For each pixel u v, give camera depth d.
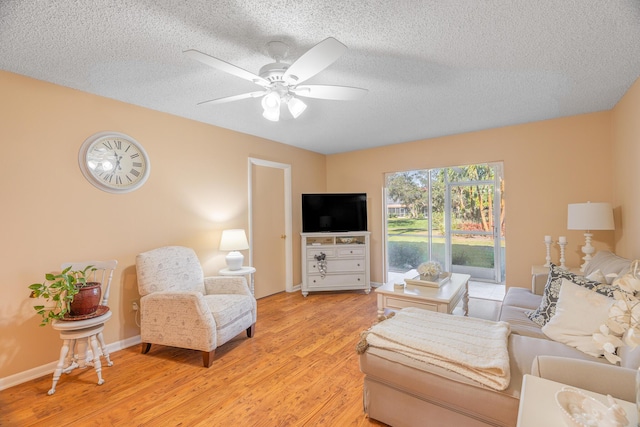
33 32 1.70
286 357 2.49
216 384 2.10
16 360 2.13
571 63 2.12
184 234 3.21
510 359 1.47
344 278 4.43
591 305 1.67
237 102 2.82
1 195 2.09
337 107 2.99
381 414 1.66
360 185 5.02
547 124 3.47
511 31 1.74
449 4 1.51
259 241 4.20
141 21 1.62
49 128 2.31
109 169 2.63
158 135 3.01
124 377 2.19
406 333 1.67
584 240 3.28
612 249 3.12
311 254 4.37
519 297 2.61
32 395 1.98
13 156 2.14
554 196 3.45
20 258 2.16
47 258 2.29
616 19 1.63
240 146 3.87
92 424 1.71
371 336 1.69
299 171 4.83
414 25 1.68
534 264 3.56
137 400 1.92
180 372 2.26
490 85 2.50
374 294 4.43
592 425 0.80
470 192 4.90
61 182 2.37
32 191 2.22
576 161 3.32
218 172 3.58
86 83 2.36
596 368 1.15
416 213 5.26
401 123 3.56
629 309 0.88
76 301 2.09
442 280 3.09
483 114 3.25
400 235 5.36
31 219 2.22
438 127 3.74
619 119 2.87
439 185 5.12
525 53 1.99
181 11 1.54
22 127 2.19
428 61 2.09
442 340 1.58
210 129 3.50
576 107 3.06
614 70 2.23
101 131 2.60
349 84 2.46
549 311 1.96
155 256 2.67
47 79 2.27
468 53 1.99
